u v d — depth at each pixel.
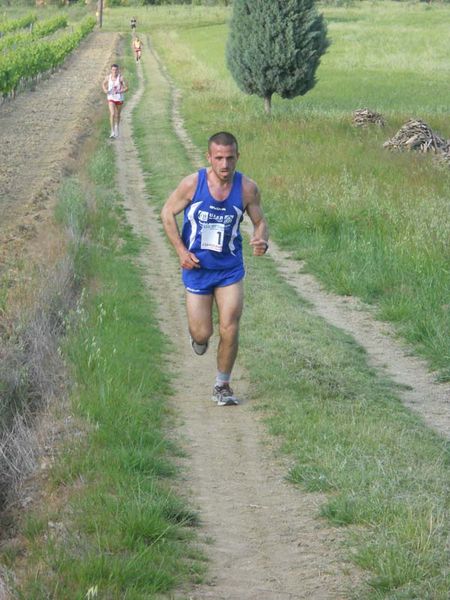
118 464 7.14
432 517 6.02
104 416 8.09
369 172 22.28
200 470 7.48
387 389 9.79
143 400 8.82
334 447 7.66
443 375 10.28
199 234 8.57
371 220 17.27
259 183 21.75
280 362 10.13
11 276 13.22
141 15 100.44
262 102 38.03
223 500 6.91
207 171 8.38
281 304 12.91
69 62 59.59
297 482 7.16
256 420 8.62
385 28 69.94
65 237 15.22
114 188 22.62
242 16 33.47
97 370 9.11
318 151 25.36
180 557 5.87
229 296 8.77
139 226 18.62
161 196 21.47
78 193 18.98
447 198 19.17
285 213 18.88
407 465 7.27
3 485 7.18
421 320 11.93
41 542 6.05
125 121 34.47
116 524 6.09
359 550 5.81
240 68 33.94
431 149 26.62
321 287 14.60
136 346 10.48
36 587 5.37
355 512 6.38
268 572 5.76
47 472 7.27
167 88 45.94
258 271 15.28
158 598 5.36
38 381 9.05
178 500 6.71
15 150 26.59
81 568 5.49
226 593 5.47
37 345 9.71
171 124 33.47
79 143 28.30
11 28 80.75
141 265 15.43
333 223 17.59
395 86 45.16
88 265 14.17
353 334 12.16
